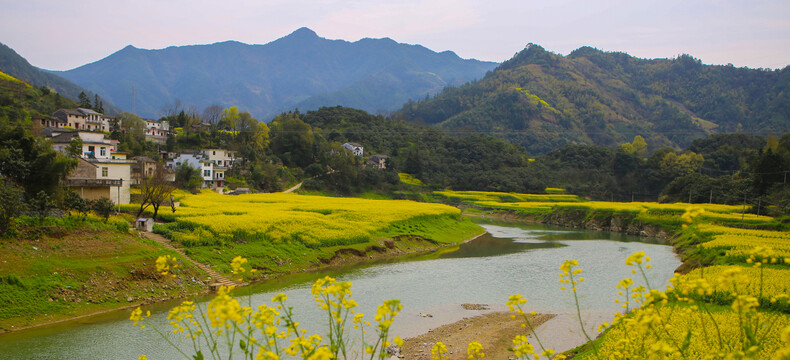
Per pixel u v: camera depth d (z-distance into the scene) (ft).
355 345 77.61
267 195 292.20
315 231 168.55
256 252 141.08
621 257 178.29
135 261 111.45
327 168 397.60
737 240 159.94
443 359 76.18
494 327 94.68
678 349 26.40
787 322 65.82
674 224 250.16
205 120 484.74
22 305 86.58
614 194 437.17
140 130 336.08
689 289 25.55
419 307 107.34
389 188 412.77
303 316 92.48
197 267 121.70
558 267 156.25
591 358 57.82
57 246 105.29
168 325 87.04
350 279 133.49
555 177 481.46
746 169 346.13
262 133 398.42
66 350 74.74
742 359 20.70
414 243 199.00
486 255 181.88
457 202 401.90
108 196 155.74
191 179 274.16
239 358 67.31
